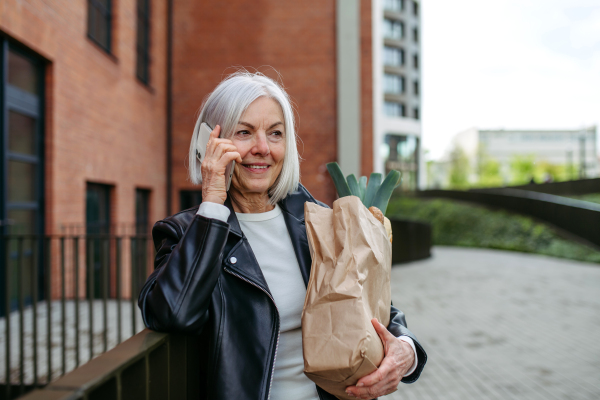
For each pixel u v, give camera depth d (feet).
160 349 3.36
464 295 25.84
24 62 16.49
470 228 65.82
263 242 4.19
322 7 32.09
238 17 32.45
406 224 41.83
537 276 33.71
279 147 4.12
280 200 4.51
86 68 20.31
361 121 31.96
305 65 32.04
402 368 3.52
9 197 15.70
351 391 3.34
